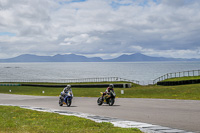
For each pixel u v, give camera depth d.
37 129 9.00
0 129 9.02
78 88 54.56
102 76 166.25
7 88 67.12
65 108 18.69
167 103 18.97
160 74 175.00
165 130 8.84
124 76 160.00
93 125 9.93
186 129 9.13
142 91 34.09
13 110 16.47
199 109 14.72
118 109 16.48
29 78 156.88
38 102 26.08
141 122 10.92
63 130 8.80
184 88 32.09
